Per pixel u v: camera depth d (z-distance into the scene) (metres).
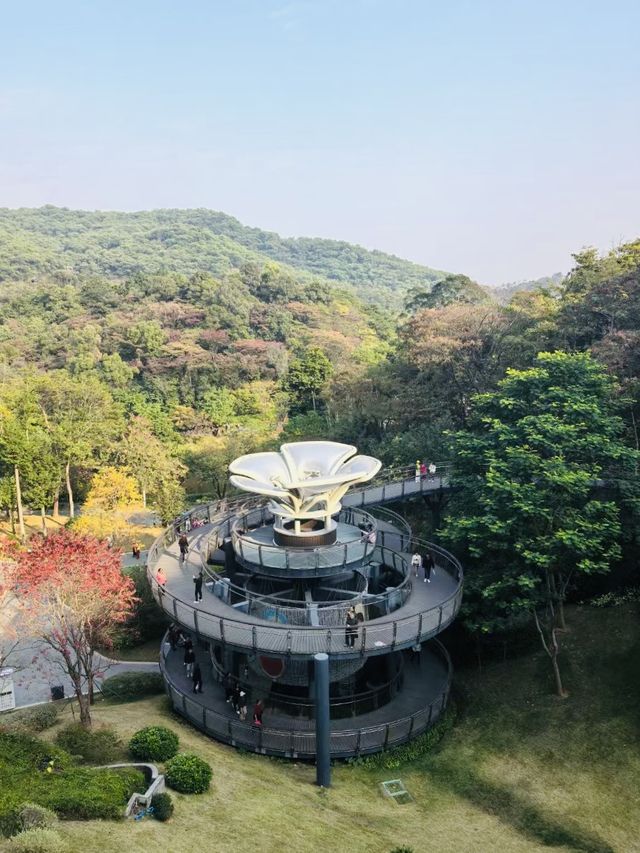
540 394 29.30
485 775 22.16
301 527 29.66
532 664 28.05
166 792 17.48
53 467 56.00
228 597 27.53
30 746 18.02
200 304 117.50
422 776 22.38
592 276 58.06
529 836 19.23
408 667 29.44
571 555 26.39
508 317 54.16
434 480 38.28
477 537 26.02
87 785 16.45
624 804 20.03
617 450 26.64
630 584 30.48
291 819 17.83
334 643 22.95
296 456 30.17
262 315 116.00
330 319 121.44
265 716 25.23
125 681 27.97
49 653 31.39
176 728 23.69
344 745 22.94
